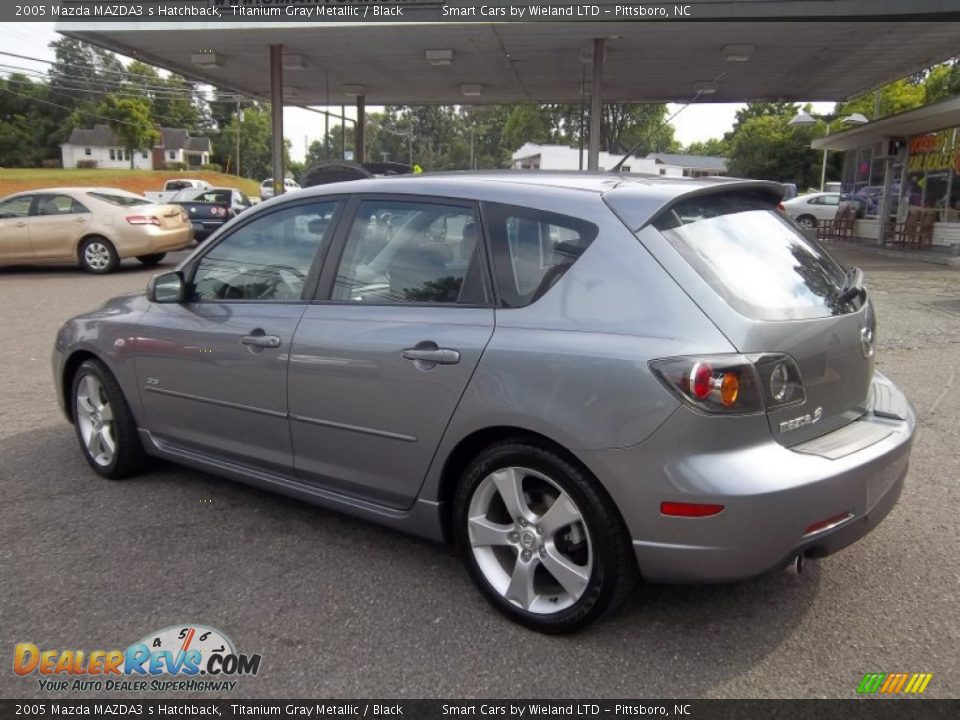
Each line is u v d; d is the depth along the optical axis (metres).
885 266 15.38
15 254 14.12
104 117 73.31
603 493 2.79
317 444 3.60
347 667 2.84
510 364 2.93
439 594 3.33
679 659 2.87
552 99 22.73
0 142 82.06
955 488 4.36
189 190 21.16
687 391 2.59
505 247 3.15
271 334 3.69
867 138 20.94
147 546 3.77
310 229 3.80
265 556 3.67
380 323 3.35
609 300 2.84
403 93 21.72
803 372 2.82
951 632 3.02
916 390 6.32
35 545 3.77
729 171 50.03
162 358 4.17
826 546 2.82
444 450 3.16
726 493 2.57
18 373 7.06
